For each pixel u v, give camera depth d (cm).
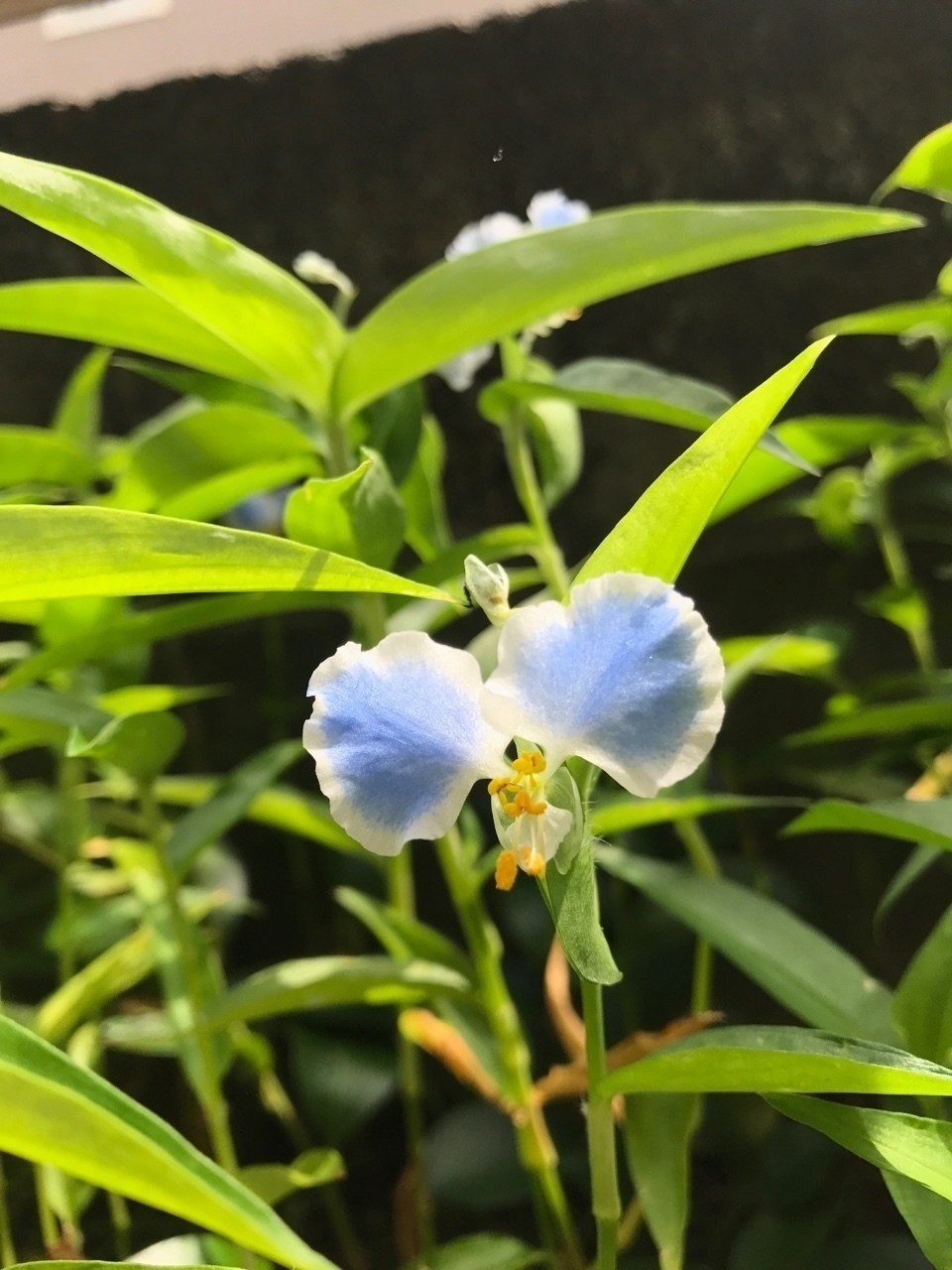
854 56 18
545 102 19
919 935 19
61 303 11
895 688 17
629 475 20
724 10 18
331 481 9
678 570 7
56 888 20
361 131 19
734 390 20
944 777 15
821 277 19
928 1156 8
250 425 12
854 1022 10
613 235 10
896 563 18
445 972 12
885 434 15
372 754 7
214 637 22
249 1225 7
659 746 7
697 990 15
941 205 18
